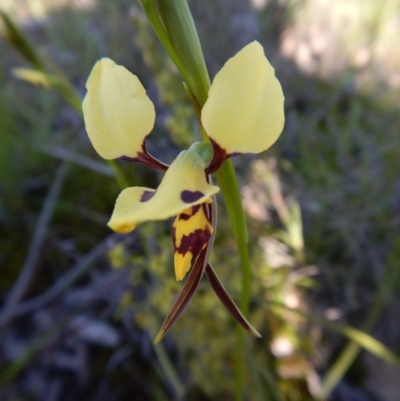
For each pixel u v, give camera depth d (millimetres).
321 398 90
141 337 97
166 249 81
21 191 121
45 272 111
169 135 104
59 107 149
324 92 156
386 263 110
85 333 99
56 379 95
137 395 94
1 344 99
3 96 131
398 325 106
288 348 96
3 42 175
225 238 97
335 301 110
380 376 99
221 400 91
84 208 119
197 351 86
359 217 121
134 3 168
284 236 109
